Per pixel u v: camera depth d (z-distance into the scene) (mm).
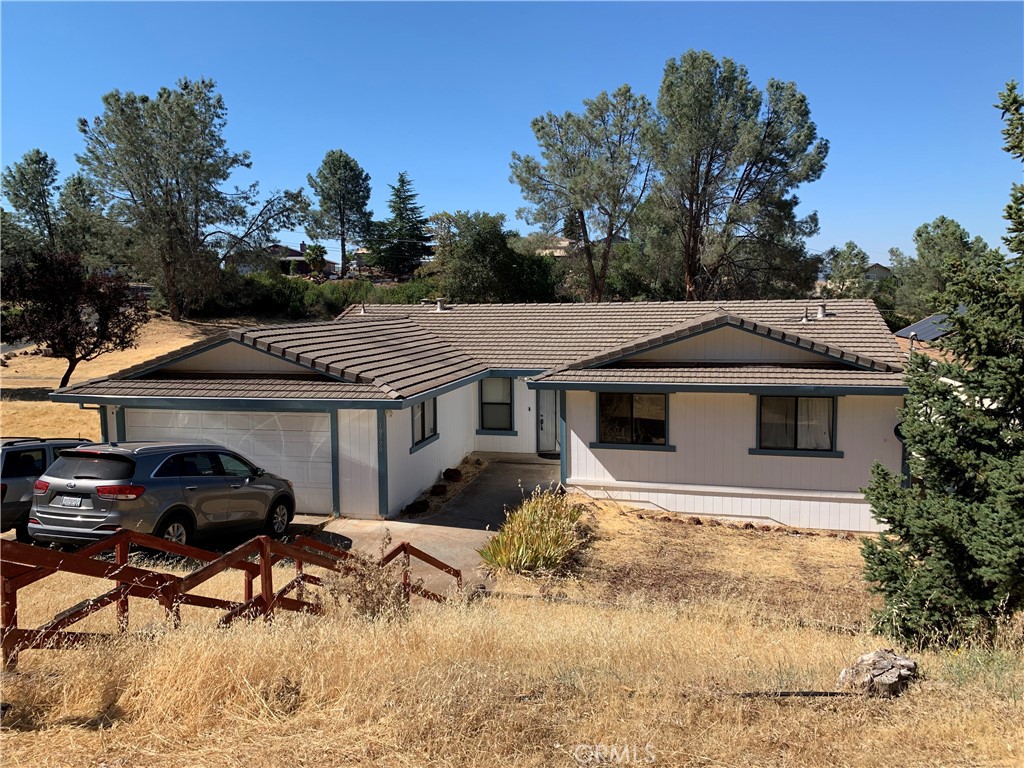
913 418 8461
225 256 52969
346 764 4242
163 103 49188
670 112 39656
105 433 15633
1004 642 7332
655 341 16219
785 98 39781
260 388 14766
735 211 38562
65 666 5098
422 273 59062
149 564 10539
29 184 62156
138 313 34219
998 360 7906
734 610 9648
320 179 90062
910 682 5898
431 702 4914
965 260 8477
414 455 16297
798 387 14625
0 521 11773
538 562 11953
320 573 11070
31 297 31516
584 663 6238
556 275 52375
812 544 14109
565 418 16594
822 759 4609
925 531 7816
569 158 42156
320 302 55344
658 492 16141
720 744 4719
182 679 4934
